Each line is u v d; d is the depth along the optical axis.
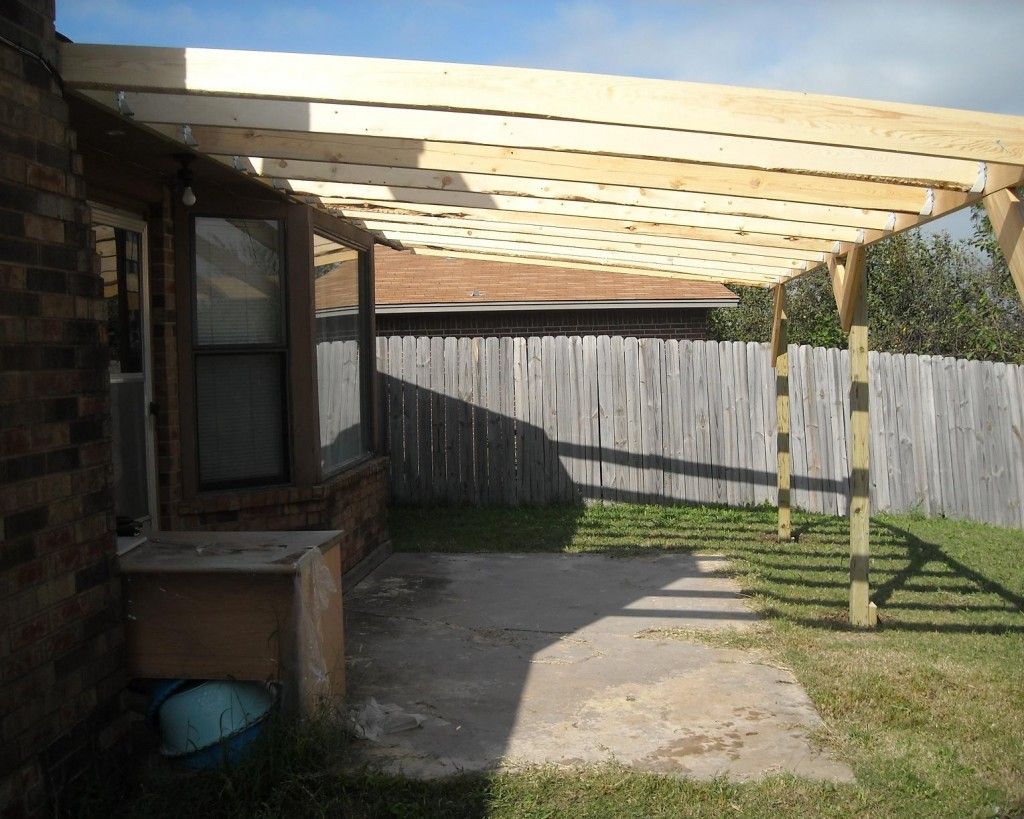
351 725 4.84
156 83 4.12
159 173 6.16
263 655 4.52
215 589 4.52
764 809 4.09
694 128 4.15
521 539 10.57
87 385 4.22
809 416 12.64
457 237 8.29
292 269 7.27
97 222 5.77
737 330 21.00
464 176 5.78
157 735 4.63
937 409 12.39
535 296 15.38
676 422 12.86
